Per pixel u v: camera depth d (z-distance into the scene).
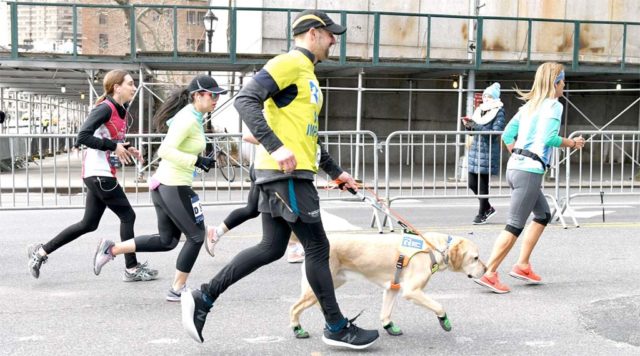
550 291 6.33
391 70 18.72
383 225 9.87
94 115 6.12
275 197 4.34
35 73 18.98
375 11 18.64
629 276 6.91
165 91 20.73
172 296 5.93
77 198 13.27
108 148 6.16
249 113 4.08
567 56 21.05
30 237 8.94
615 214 11.17
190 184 5.87
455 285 6.53
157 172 5.93
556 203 9.88
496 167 10.10
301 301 4.91
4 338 4.97
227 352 4.70
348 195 12.88
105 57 16.73
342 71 19.33
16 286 6.44
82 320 5.41
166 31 30.53
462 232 9.30
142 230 9.59
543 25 20.89
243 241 8.61
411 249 4.83
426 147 21.88
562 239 8.80
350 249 4.82
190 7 16.88
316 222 4.38
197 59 16.91
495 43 20.78
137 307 5.77
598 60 21.14
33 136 10.48
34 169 18.12
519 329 5.23
